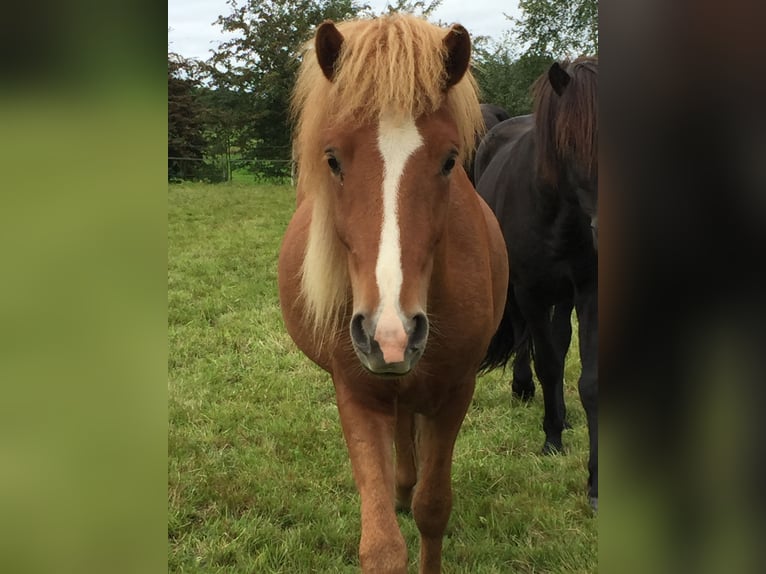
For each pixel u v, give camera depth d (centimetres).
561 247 324
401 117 164
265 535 275
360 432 196
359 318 162
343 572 254
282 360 471
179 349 487
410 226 160
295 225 250
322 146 177
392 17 179
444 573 254
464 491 314
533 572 254
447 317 195
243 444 356
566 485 319
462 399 216
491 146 441
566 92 297
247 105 2189
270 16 2130
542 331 356
